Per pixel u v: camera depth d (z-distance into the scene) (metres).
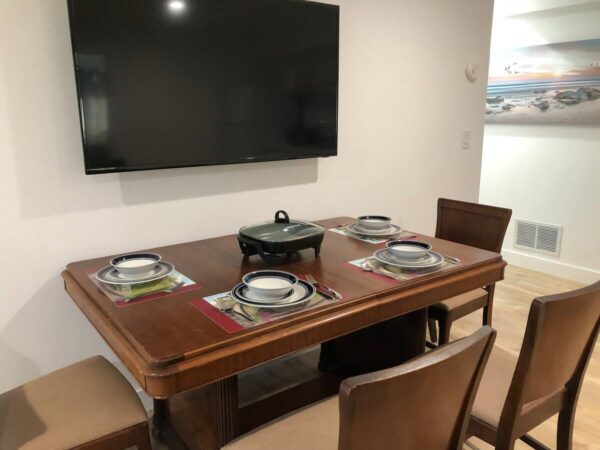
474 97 3.21
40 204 1.78
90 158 1.75
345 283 1.56
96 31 1.68
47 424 1.32
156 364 1.10
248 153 2.14
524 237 4.20
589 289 1.33
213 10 1.92
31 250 1.79
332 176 2.58
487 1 3.11
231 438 1.55
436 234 2.65
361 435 0.91
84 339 1.96
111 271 1.61
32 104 1.71
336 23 2.28
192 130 1.96
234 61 2.01
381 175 2.81
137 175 1.95
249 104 2.10
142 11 1.76
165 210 2.05
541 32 3.78
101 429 1.32
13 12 1.63
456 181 3.26
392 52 2.69
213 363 1.15
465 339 1.01
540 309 1.25
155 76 1.83
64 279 1.74
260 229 1.84
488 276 1.79
